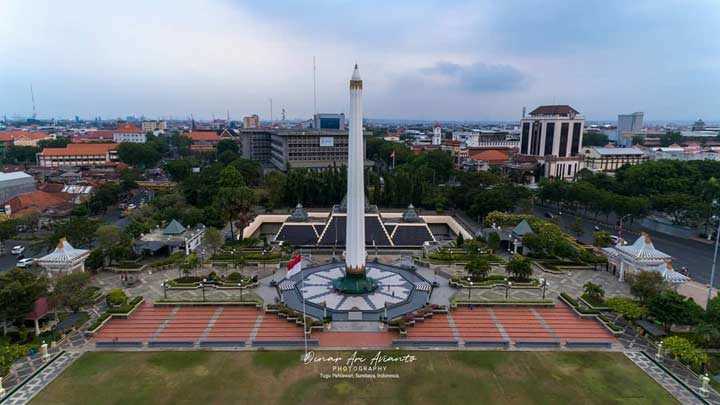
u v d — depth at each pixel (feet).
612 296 317.22
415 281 345.51
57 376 215.10
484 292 324.39
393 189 608.19
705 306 300.81
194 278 339.36
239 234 470.39
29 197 554.87
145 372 219.41
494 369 223.92
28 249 427.33
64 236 381.40
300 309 291.79
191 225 462.60
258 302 297.33
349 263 321.32
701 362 214.90
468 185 588.91
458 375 217.97
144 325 270.67
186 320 277.23
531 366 227.20
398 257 411.13
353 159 301.63
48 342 243.40
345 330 265.75
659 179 598.34
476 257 390.01
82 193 632.38
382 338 256.11
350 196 309.83
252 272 365.40
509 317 284.61
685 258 416.05
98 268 362.74
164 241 407.23
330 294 317.42
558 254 392.88
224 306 297.33
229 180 577.02
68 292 267.80
